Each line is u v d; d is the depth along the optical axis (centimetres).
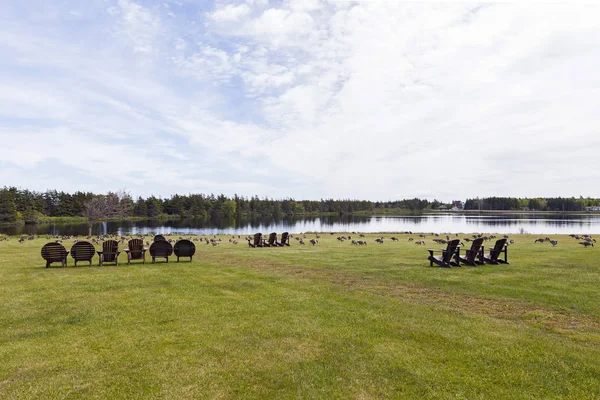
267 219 13975
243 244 3039
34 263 1694
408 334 707
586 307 886
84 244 1605
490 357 598
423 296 1022
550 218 13475
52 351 626
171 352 622
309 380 525
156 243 1727
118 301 966
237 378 531
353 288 1131
